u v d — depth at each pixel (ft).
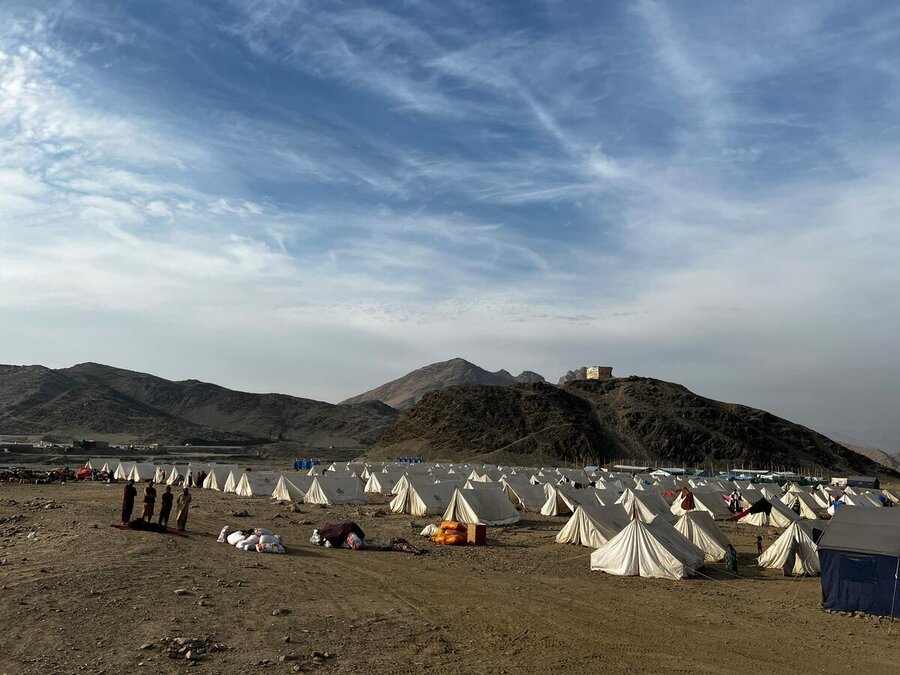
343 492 176.76
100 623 51.11
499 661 48.55
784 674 48.75
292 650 48.29
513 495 181.37
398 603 64.75
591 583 81.00
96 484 225.76
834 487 278.87
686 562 87.92
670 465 486.38
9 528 98.84
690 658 51.60
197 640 48.06
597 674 46.75
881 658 53.62
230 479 212.02
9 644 45.42
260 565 78.64
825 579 71.31
